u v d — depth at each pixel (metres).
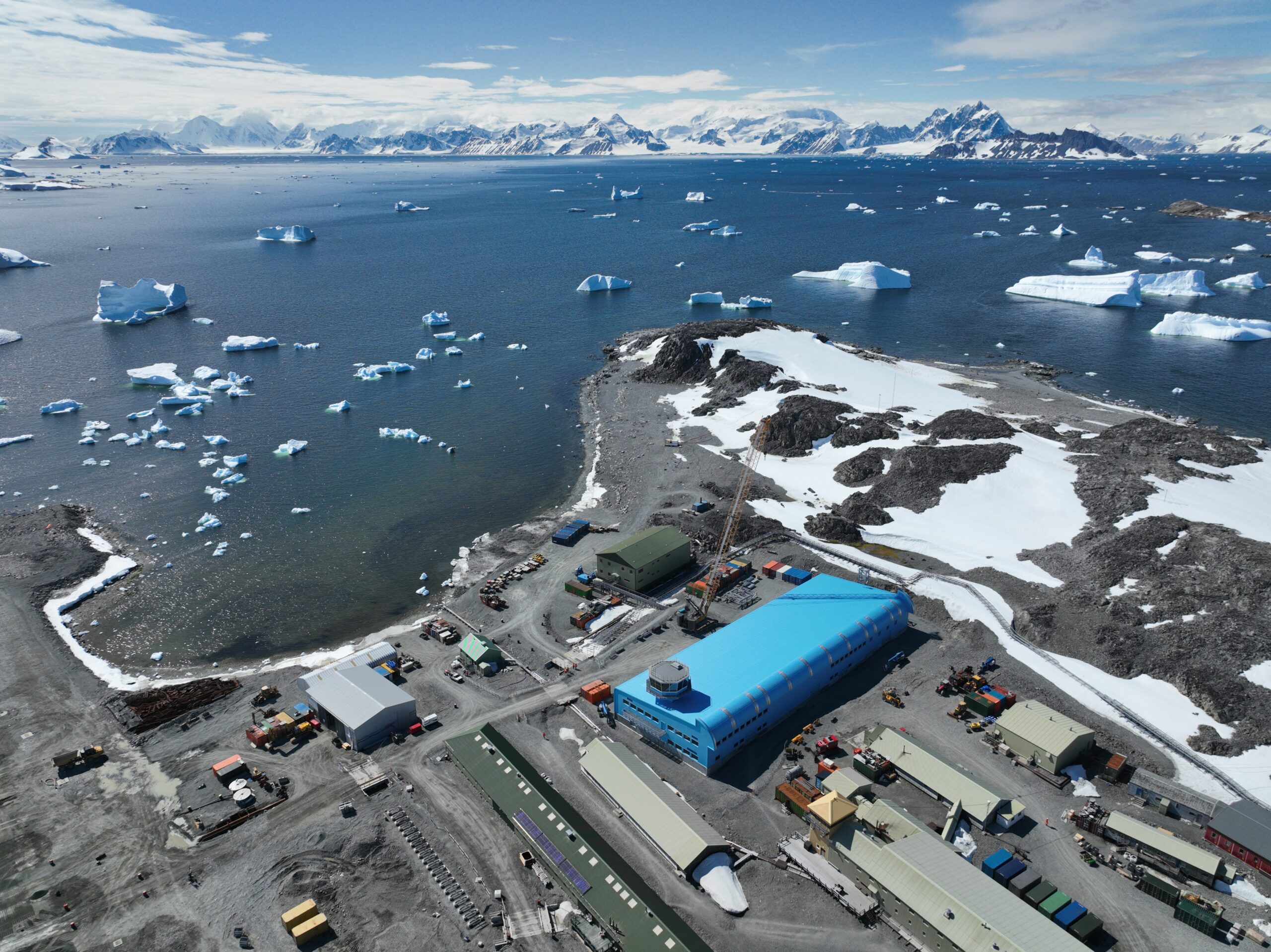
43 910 58.94
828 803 64.44
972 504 117.31
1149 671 83.88
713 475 133.50
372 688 79.44
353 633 95.44
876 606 91.56
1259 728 75.00
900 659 88.38
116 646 92.75
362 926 57.88
